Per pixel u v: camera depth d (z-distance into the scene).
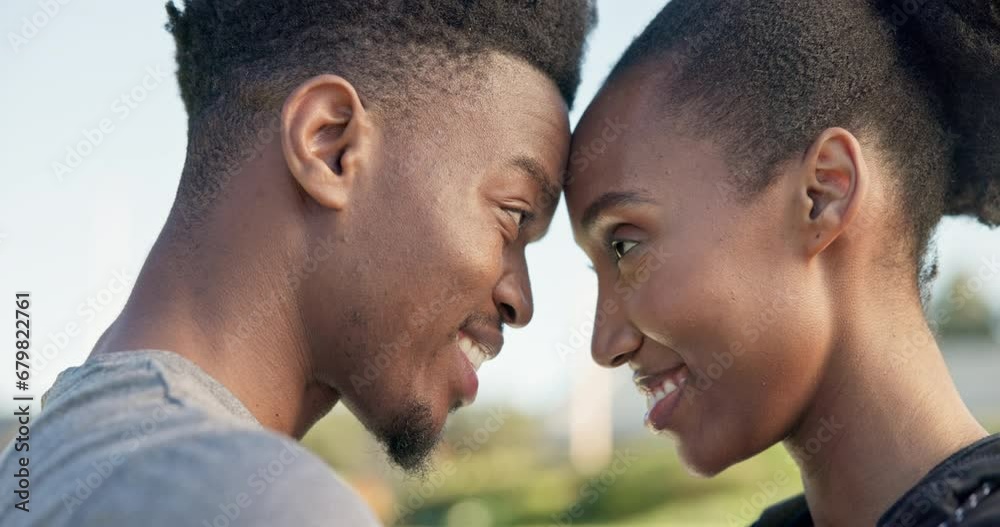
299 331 1.74
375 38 1.80
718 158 1.91
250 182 1.73
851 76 1.90
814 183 1.86
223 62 1.83
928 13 1.89
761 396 1.90
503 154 1.84
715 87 1.94
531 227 1.96
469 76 1.83
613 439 15.24
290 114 1.71
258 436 1.33
